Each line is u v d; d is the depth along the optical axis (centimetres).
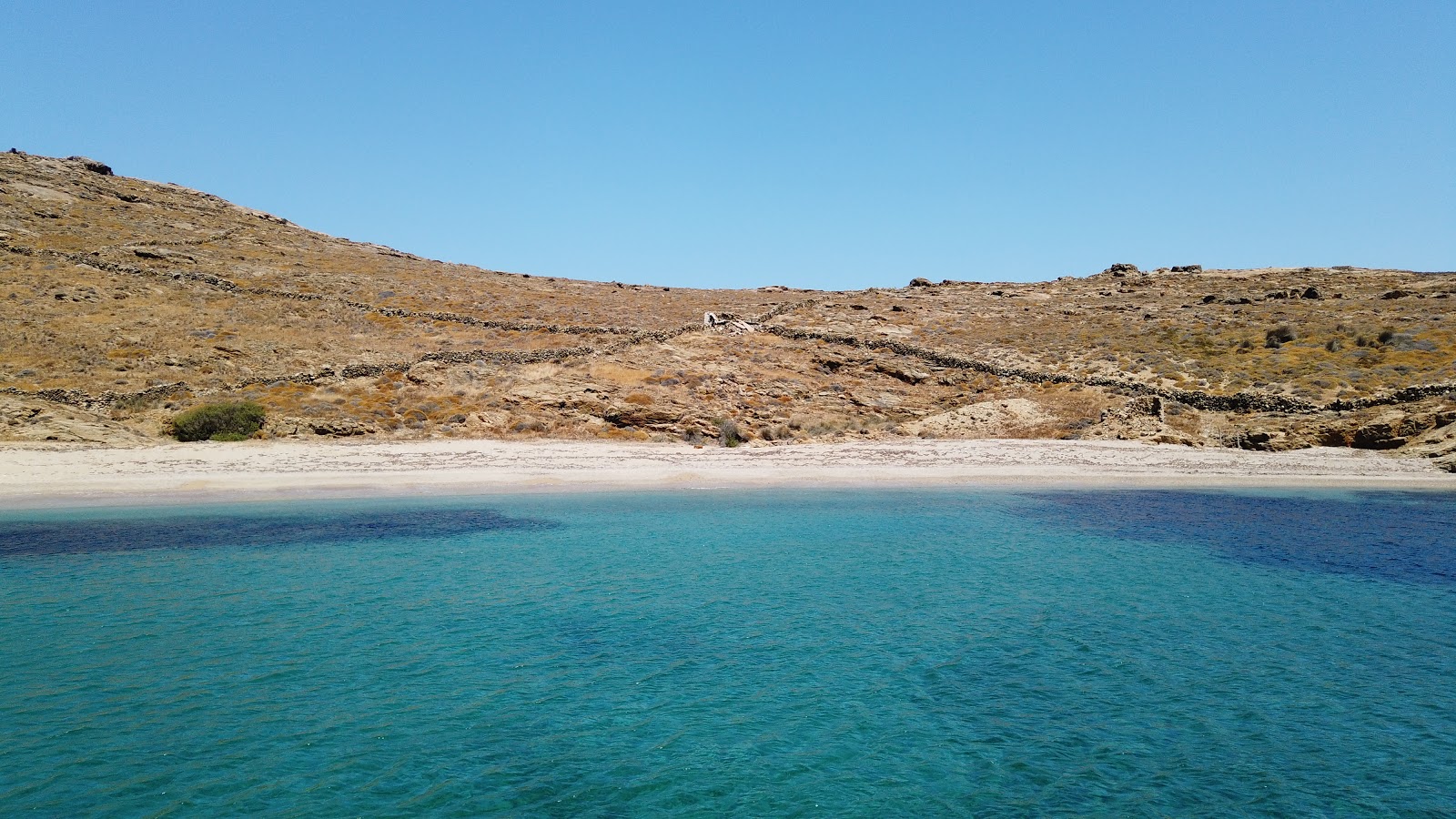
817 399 5931
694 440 5225
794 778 1176
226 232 9438
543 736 1296
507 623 1827
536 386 5672
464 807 1087
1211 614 1914
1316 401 5100
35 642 1656
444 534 2781
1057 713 1384
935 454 4691
